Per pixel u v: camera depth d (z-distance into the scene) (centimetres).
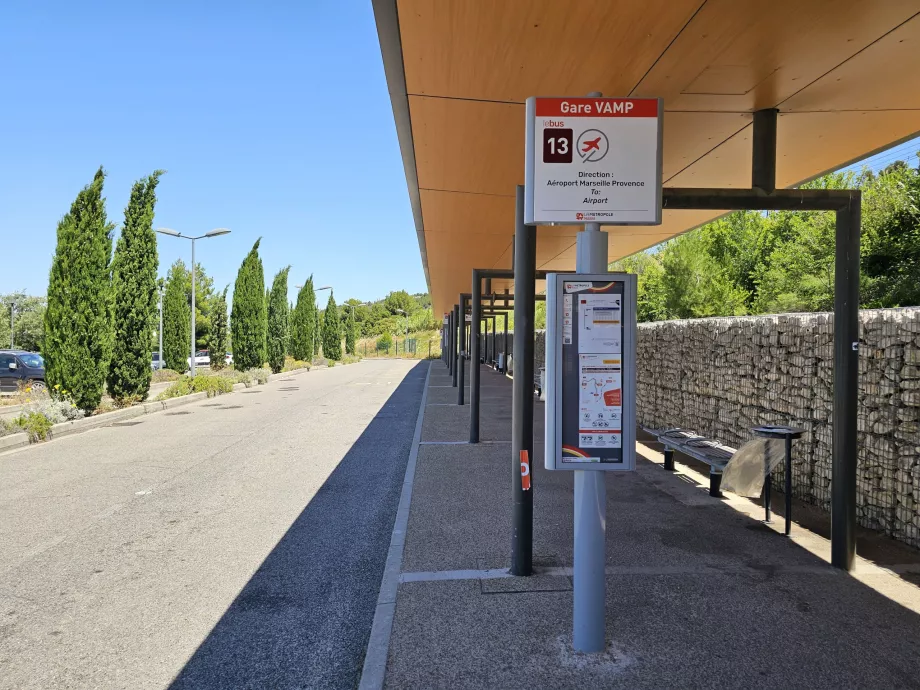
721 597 398
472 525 563
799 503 624
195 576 475
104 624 396
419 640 348
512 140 636
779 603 388
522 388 443
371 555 520
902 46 398
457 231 1220
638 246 1308
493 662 323
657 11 360
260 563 502
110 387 1568
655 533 530
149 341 1622
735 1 346
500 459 870
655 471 779
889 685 298
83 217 1378
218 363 3691
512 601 398
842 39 390
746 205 456
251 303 2830
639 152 349
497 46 417
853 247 443
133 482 789
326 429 1238
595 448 325
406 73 473
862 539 507
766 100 496
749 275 3177
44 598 437
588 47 414
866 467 535
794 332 641
